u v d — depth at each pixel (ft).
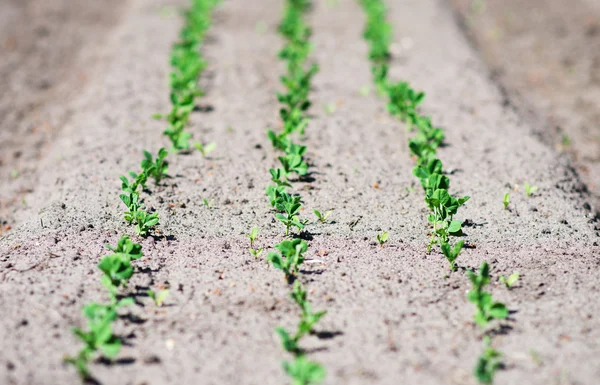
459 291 9.41
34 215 10.14
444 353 8.99
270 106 11.73
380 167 10.69
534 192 10.35
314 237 9.88
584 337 9.09
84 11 16.83
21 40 14.34
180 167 10.64
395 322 9.18
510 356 8.97
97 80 12.49
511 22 16.63
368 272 9.56
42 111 12.10
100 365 8.89
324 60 12.97
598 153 11.42
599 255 9.75
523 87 12.92
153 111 11.60
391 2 16.71
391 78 12.41
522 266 9.64
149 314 9.21
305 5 16.52
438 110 11.66
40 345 8.99
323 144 11.02
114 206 10.14
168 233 9.89
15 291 9.33
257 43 13.50
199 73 12.42
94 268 9.55
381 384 8.80
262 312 9.25
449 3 17.85
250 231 9.94
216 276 9.51
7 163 11.16
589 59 13.70
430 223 10.05
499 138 11.13
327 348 9.01
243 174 10.56
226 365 8.91
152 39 13.47
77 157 10.77
